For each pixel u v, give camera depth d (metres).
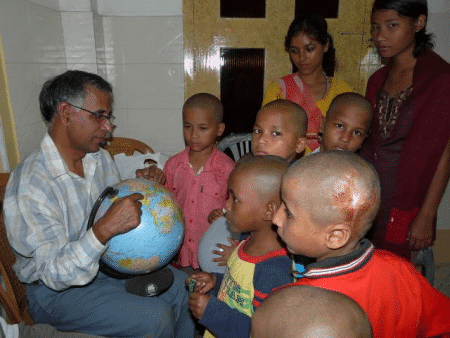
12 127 1.76
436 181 1.52
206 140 1.78
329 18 2.73
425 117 1.49
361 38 2.74
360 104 1.40
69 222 1.36
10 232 1.24
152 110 2.88
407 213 1.58
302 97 1.94
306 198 0.73
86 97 1.26
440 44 2.47
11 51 1.77
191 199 1.83
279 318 0.54
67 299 1.34
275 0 2.70
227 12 2.72
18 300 1.36
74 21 2.47
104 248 1.17
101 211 1.24
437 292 0.86
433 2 2.40
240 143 2.41
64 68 2.49
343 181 0.71
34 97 2.00
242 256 1.03
